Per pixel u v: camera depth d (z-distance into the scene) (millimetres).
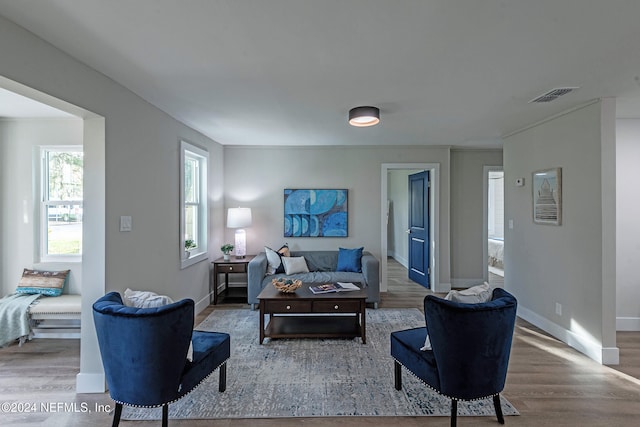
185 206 4109
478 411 2148
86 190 2387
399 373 2396
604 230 2822
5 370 2717
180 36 1831
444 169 5230
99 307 1842
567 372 2678
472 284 5477
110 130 2453
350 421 2061
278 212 5242
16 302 3176
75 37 1844
